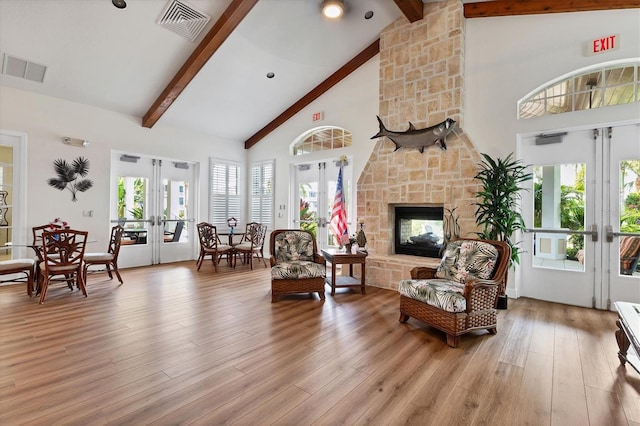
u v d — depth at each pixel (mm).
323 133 6320
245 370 2225
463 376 2170
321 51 5219
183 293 4230
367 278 4820
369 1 4363
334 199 5941
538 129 3869
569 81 3785
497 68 4133
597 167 3676
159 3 3721
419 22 4605
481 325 2789
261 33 4578
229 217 7410
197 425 1656
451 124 4164
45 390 1946
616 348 2607
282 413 1763
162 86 5211
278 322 3172
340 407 1822
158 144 6215
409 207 4887
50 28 3803
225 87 5598
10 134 4582
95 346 2574
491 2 4105
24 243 4656
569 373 2211
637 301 3480
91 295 4090
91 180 5332
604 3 3453
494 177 3711
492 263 2971
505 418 1736
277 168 7047
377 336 2852
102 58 4410
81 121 5223
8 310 3449
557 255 3936
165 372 2182
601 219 3662
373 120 5402
